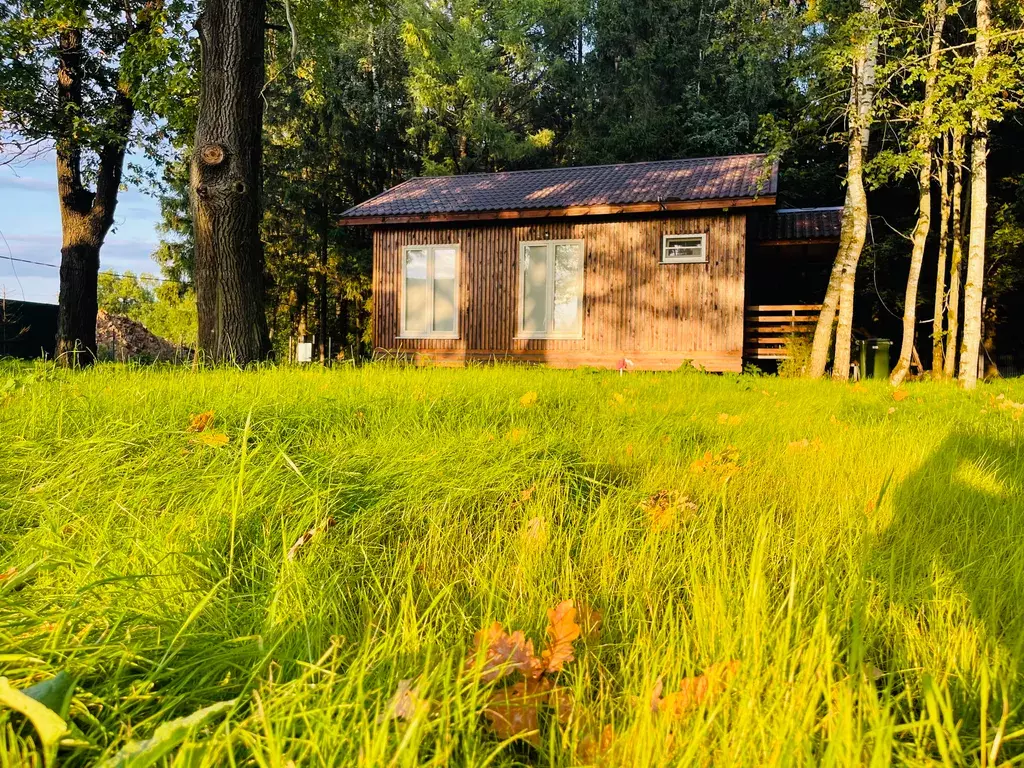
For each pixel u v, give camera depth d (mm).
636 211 13508
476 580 1758
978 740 1080
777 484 2791
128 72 13312
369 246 27359
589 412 4543
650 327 13859
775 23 13086
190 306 39188
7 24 14250
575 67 31562
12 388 3900
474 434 3486
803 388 7953
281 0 13211
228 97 8891
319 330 28797
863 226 11602
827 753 895
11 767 856
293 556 1797
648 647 1340
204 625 1435
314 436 3418
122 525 2041
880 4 11094
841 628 1430
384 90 26391
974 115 10320
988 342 17219
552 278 14508
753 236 14734
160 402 3795
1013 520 2178
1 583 1356
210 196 8820
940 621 1511
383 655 1241
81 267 15406
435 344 15328
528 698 1151
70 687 940
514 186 16219
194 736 898
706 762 973
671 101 27672
